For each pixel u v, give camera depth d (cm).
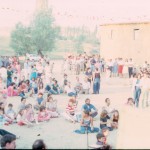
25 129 1218
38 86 1838
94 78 1941
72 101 1386
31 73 2038
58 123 1312
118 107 1504
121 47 2803
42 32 3959
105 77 2483
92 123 1191
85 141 1062
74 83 2145
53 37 4012
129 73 2511
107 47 2897
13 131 1183
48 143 1030
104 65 2605
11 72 1903
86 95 1914
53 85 1908
